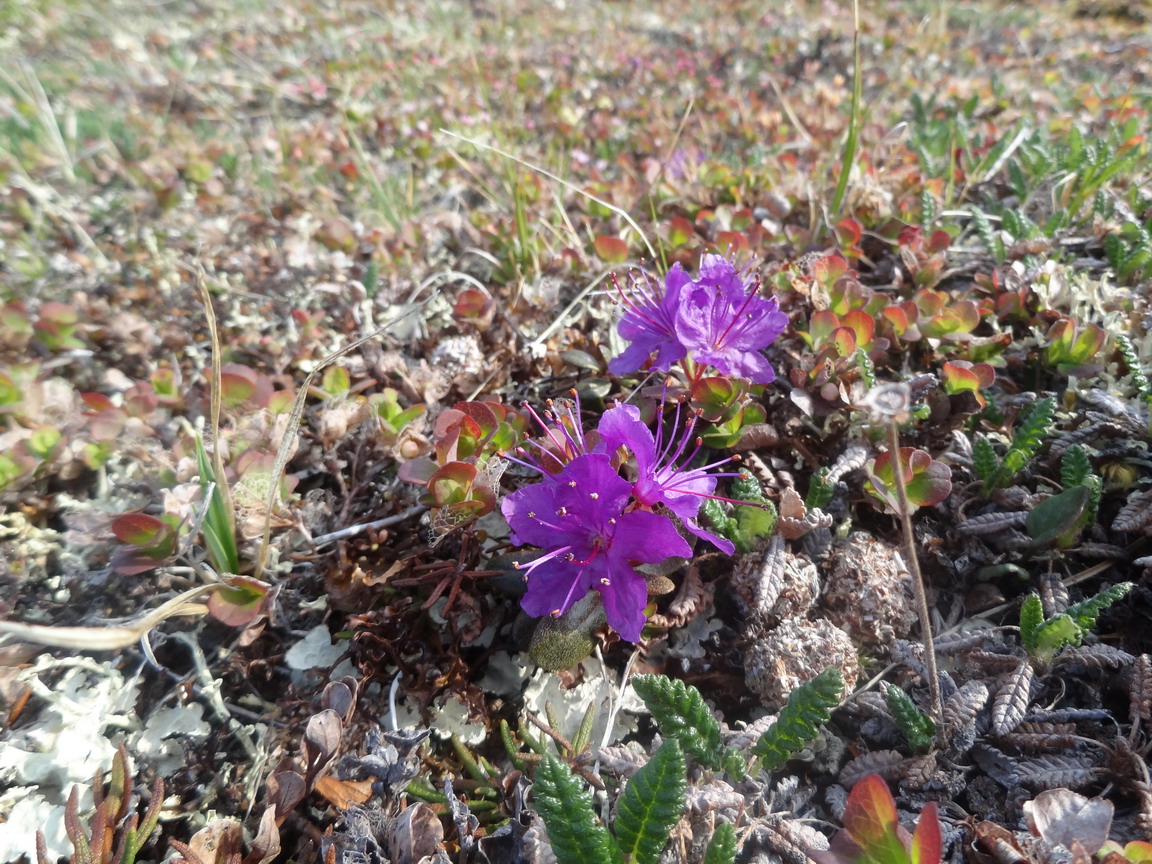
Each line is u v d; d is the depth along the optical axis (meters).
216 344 0.09
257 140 0.26
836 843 0.07
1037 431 0.11
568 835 0.07
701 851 0.08
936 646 0.09
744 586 0.10
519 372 0.14
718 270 0.11
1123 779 0.08
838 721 0.09
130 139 0.26
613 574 0.09
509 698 0.10
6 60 0.38
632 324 0.11
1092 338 0.12
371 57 0.38
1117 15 0.45
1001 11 0.45
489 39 0.43
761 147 0.22
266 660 0.10
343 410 0.12
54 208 0.20
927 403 0.12
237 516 0.11
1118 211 0.15
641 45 0.40
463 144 0.26
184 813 0.09
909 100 0.28
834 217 0.16
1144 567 0.10
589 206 0.19
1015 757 0.08
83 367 0.15
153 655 0.10
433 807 0.08
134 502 0.12
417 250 0.18
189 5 0.50
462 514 0.10
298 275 0.18
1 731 0.09
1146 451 0.11
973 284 0.14
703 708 0.08
